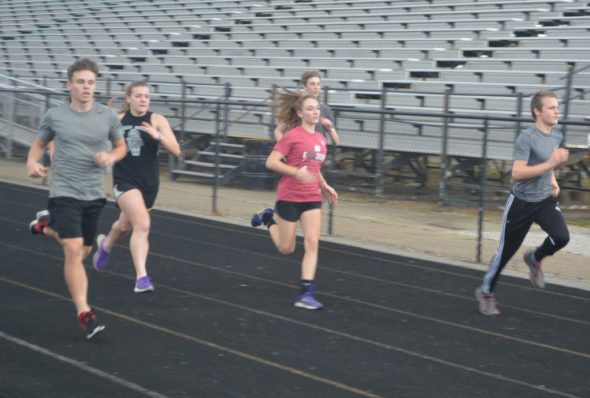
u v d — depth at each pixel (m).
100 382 5.41
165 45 31.41
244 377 5.64
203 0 33.88
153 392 5.26
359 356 6.27
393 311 7.86
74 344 6.27
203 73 27.81
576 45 20.66
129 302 7.75
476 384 5.70
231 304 7.86
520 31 22.48
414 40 23.91
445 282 9.47
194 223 13.52
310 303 7.79
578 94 18.92
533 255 7.87
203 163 21.27
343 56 25.22
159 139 7.80
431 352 6.47
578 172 18.80
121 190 8.07
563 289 9.29
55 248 10.49
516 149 7.30
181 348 6.29
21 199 15.72
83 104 6.33
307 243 7.90
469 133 18.34
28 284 8.35
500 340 6.93
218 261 10.17
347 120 19.91
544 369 6.12
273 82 24.86
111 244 8.64
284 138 7.71
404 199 18.33
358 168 19.66
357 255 11.10
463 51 22.52
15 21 40.44
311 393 5.35
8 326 6.70
